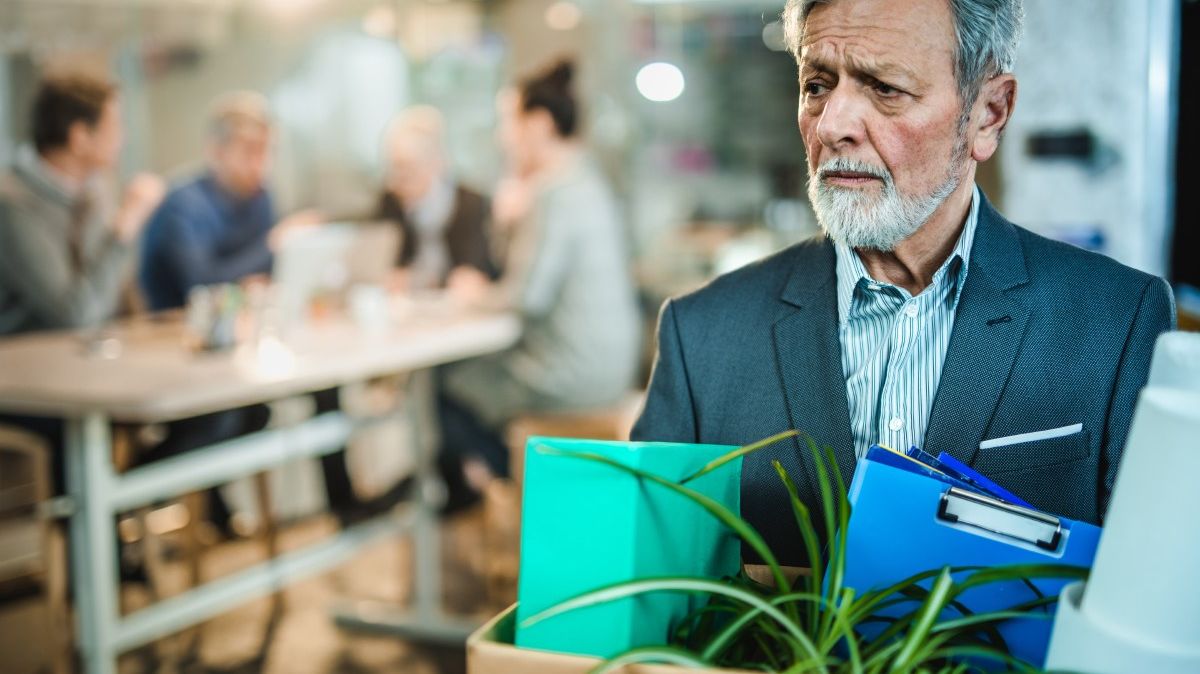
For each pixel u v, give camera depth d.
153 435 3.45
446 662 3.06
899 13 0.96
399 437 4.30
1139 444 0.59
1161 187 2.27
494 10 5.64
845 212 1.01
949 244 1.09
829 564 0.75
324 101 5.35
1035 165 2.36
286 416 3.83
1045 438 1.06
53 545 2.59
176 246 4.07
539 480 0.73
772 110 5.55
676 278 5.57
